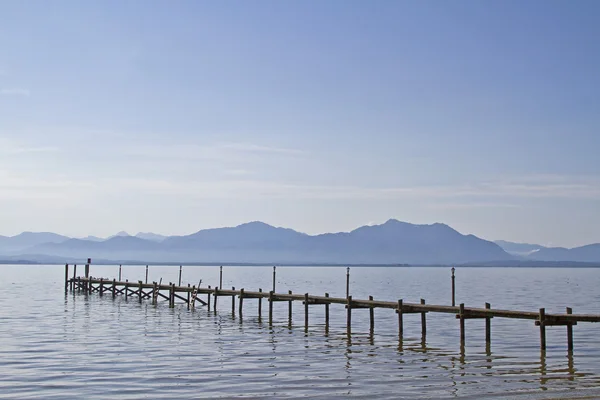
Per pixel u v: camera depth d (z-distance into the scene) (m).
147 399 21.84
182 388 23.45
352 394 22.56
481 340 36.22
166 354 30.89
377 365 28.11
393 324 45.19
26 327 41.84
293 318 50.06
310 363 28.58
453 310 33.78
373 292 95.25
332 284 129.12
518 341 35.81
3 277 154.88
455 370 27.00
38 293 82.44
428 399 21.83
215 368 27.23
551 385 24.09
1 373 25.98
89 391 22.94
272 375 25.80
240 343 34.91
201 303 66.44
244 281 144.38
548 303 67.56
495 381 24.73
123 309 57.50
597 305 64.12
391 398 22.00
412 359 29.77
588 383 24.44
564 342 35.47
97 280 78.00
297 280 153.88
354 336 38.19
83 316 50.06
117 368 27.14
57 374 25.83
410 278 179.88
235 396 22.27
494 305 64.38
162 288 62.50
